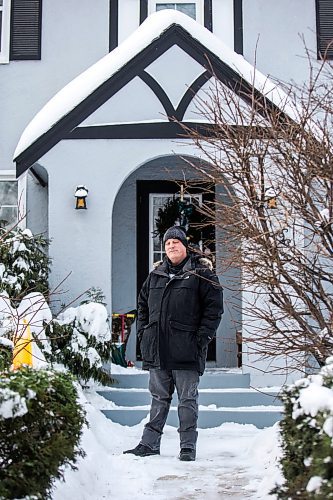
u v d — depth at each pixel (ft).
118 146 30.04
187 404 20.79
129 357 35.14
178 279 21.13
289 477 12.46
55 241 30.01
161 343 20.86
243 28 35.58
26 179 35.04
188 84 29.60
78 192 29.63
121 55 30.04
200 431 25.52
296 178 18.33
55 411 13.30
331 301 18.57
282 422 13.46
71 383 14.67
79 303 29.71
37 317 25.64
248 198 19.39
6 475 11.70
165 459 20.72
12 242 28.14
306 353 19.22
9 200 35.24
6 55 35.91
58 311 29.60
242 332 27.91
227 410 26.48
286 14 35.50
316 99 25.81
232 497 16.87
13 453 12.24
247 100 27.53
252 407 27.07
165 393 21.25
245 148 19.30
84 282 29.84
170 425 26.14
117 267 36.22
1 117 35.50
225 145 22.53
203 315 20.93
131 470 19.25
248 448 21.61
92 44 35.83
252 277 21.13
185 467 19.83
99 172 30.04
